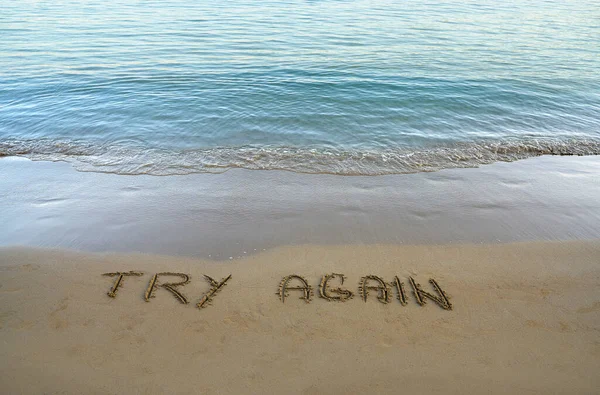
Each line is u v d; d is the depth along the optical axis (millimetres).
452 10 12859
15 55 6957
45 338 1765
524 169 3527
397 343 1757
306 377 1597
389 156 3744
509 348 1732
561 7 14016
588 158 3752
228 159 3656
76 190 3115
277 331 1819
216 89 5410
